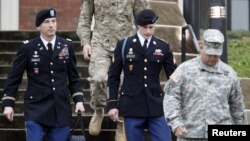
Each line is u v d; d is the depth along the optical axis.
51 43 17.12
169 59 16.97
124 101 16.64
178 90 14.24
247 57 29.31
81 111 17.05
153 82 16.78
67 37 27.14
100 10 19.08
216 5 20.95
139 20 16.78
